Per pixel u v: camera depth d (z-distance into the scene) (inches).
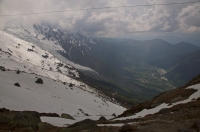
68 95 3831.2
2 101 1884.8
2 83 2536.9
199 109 859.4
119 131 653.3
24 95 2459.4
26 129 655.1
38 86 3469.5
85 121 725.9
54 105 2711.6
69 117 1833.2
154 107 1509.6
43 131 695.7
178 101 1358.3
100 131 679.1
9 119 748.0
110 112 4200.3
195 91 1433.3
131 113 1628.9
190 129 542.3
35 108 2123.5
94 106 3986.2
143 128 653.3
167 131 591.5
